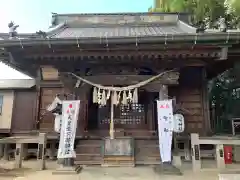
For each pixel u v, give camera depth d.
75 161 8.08
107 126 9.99
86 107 9.66
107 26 10.73
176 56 6.63
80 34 8.77
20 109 11.92
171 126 6.89
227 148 8.95
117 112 10.06
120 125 9.96
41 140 7.80
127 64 7.29
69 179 6.14
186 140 9.55
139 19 10.92
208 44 6.23
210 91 15.74
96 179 6.14
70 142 6.88
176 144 9.40
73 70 7.25
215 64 8.04
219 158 7.32
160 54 6.56
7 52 6.68
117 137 8.31
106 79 7.27
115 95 7.14
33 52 6.56
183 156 9.52
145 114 10.04
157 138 8.85
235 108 14.27
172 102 7.34
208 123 9.92
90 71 7.52
